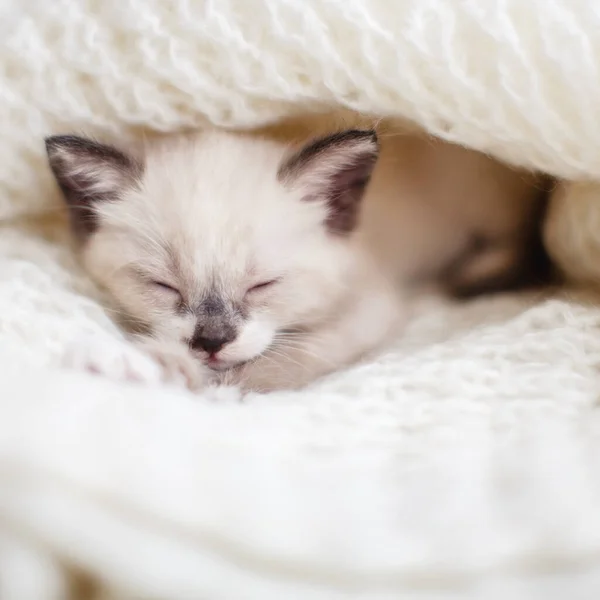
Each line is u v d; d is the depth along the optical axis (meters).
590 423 0.23
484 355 0.26
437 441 0.23
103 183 0.28
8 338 0.25
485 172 0.32
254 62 0.26
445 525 0.20
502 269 0.32
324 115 0.29
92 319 0.27
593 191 0.27
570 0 0.25
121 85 0.27
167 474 0.20
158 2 0.26
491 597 0.19
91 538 0.18
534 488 0.21
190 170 0.29
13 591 0.18
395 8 0.25
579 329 0.26
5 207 0.29
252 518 0.19
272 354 0.29
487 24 0.25
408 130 0.29
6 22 0.26
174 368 0.26
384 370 0.25
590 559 0.19
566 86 0.25
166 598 0.18
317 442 0.23
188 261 0.28
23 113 0.27
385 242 0.31
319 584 0.19
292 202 0.29
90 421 0.20
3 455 0.19
